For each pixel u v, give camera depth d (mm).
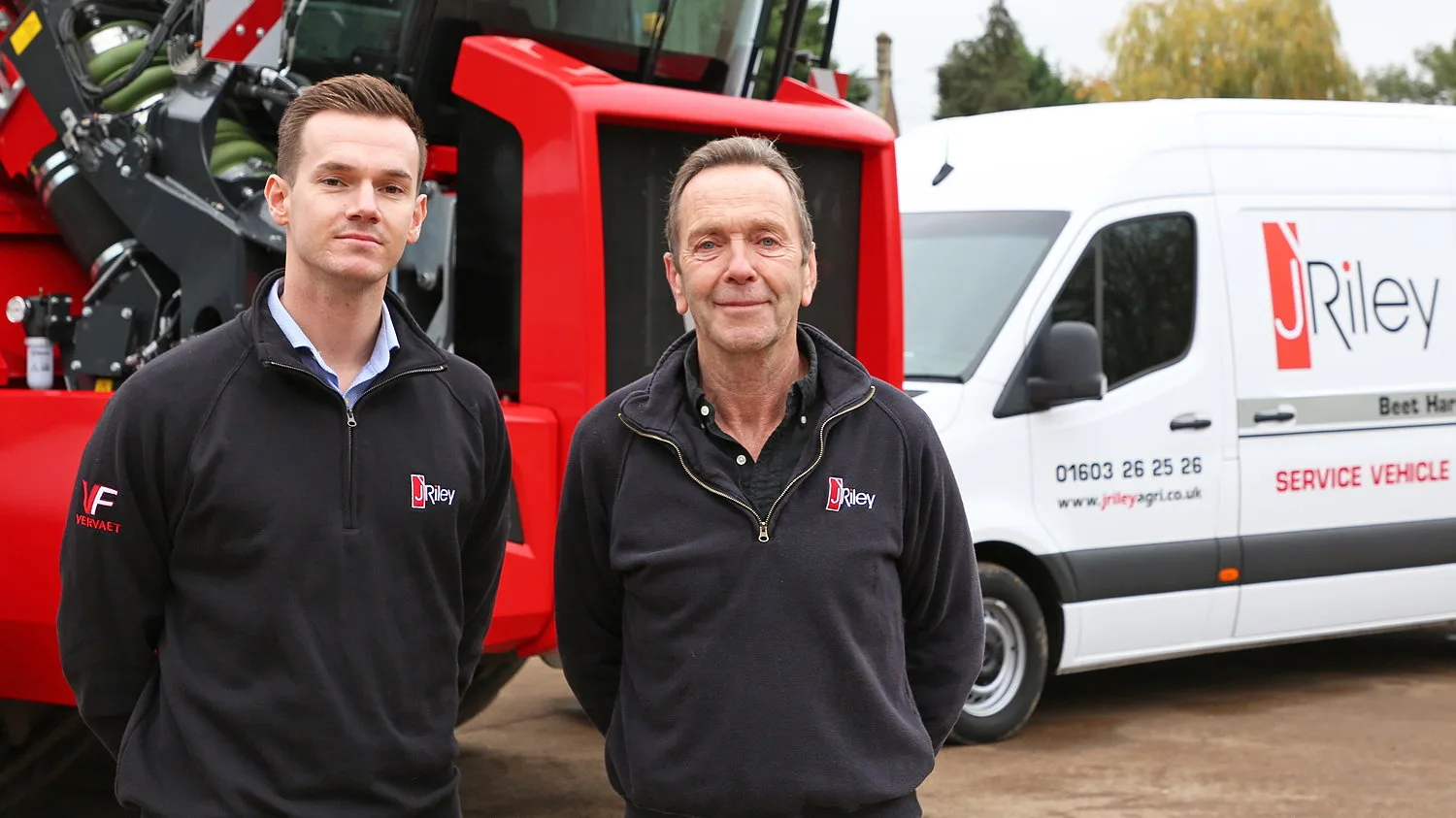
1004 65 55438
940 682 2900
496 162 4809
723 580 2627
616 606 2928
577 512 2855
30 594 4164
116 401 2611
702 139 4891
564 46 5195
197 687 2570
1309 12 41406
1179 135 7070
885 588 2695
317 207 2607
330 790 2582
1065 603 6465
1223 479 6918
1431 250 7746
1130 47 42938
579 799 5723
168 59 4723
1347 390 7324
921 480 2756
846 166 5305
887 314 5301
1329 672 8016
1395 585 7406
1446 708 7152
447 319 4910
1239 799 5617
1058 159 6949
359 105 2645
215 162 4691
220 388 2602
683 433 2686
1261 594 7004
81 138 4809
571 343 4516
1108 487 6598
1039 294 6566
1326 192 7457
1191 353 6887
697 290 2670
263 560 2562
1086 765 6090
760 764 2580
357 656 2600
